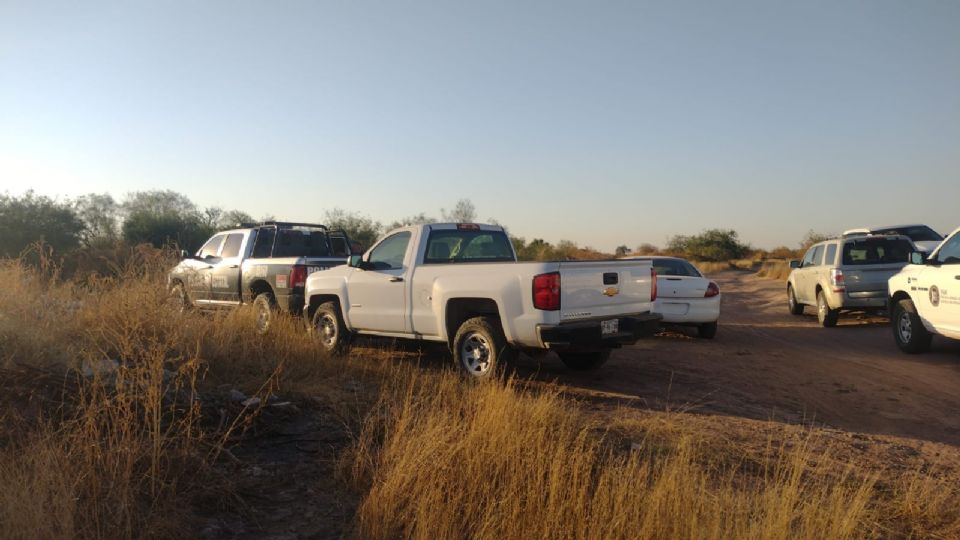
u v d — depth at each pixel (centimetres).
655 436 532
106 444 409
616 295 731
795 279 1652
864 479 461
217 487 407
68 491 342
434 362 853
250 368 687
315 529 379
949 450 543
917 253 965
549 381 774
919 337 991
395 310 811
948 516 413
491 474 408
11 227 2056
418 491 389
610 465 428
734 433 564
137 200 3095
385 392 622
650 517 346
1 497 324
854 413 660
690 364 914
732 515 371
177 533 354
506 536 358
